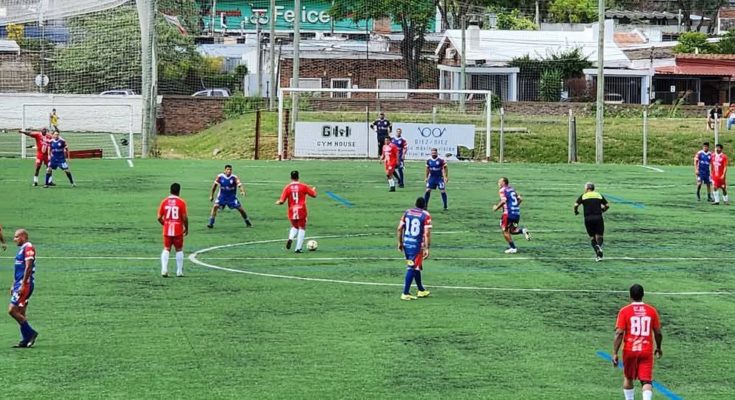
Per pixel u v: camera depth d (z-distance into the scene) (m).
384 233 34.28
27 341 20.00
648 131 65.75
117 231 33.84
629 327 15.89
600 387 17.89
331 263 29.12
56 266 28.20
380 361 19.34
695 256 31.00
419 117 67.31
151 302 24.03
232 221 36.28
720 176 41.75
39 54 77.44
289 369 18.73
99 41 78.50
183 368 18.70
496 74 84.62
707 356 20.08
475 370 18.84
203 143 68.00
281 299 24.50
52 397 16.92
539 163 58.09
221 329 21.61
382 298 24.75
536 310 23.73
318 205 40.16
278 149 58.06
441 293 25.42
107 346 20.17
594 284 26.73
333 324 22.14
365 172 50.78
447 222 36.81
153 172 49.34
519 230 31.14
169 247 26.84
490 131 59.66
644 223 37.12
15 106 72.31
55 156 43.78
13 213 37.00
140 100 72.94
